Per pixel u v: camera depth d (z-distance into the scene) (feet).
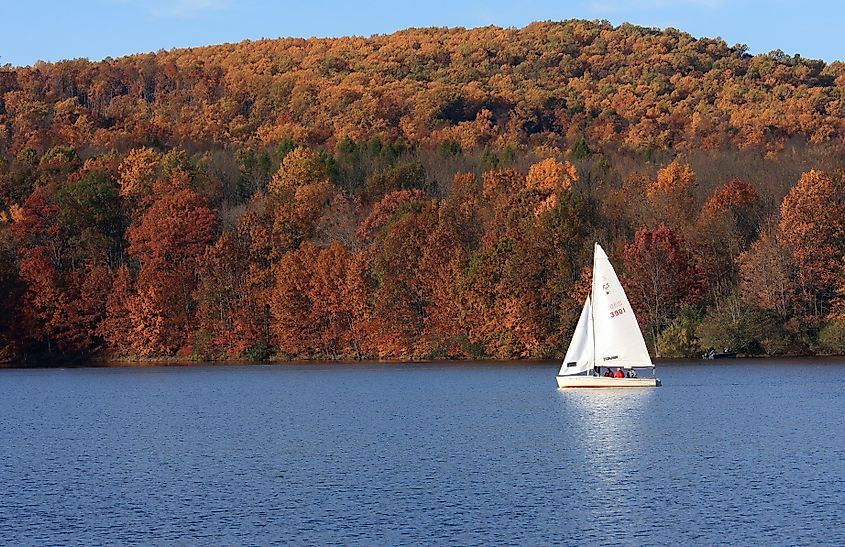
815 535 146.61
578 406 286.46
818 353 458.09
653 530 150.92
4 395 360.07
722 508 161.68
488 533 151.23
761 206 507.71
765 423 247.29
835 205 463.01
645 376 371.35
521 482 183.52
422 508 165.89
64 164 644.27
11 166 651.25
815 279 459.73
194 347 518.78
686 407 279.90
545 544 145.59
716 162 602.85
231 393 354.13
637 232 474.49
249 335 515.50
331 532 153.28
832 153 595.88
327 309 510.17
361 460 207.41
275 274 519.60
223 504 171.32
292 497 175.22
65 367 507.71
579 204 493.36
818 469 188.75
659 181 538.06
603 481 183.21
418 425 256.11
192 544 149.18
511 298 477.77
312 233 556.51
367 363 494.59
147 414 294.25
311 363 505.25
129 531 156.15
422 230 504.02
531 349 477.77
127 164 628.28
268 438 240.12
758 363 426.51
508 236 492.54
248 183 651.25
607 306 315.58
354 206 570.46
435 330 496.23
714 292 477.36
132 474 198.18
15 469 204.95
